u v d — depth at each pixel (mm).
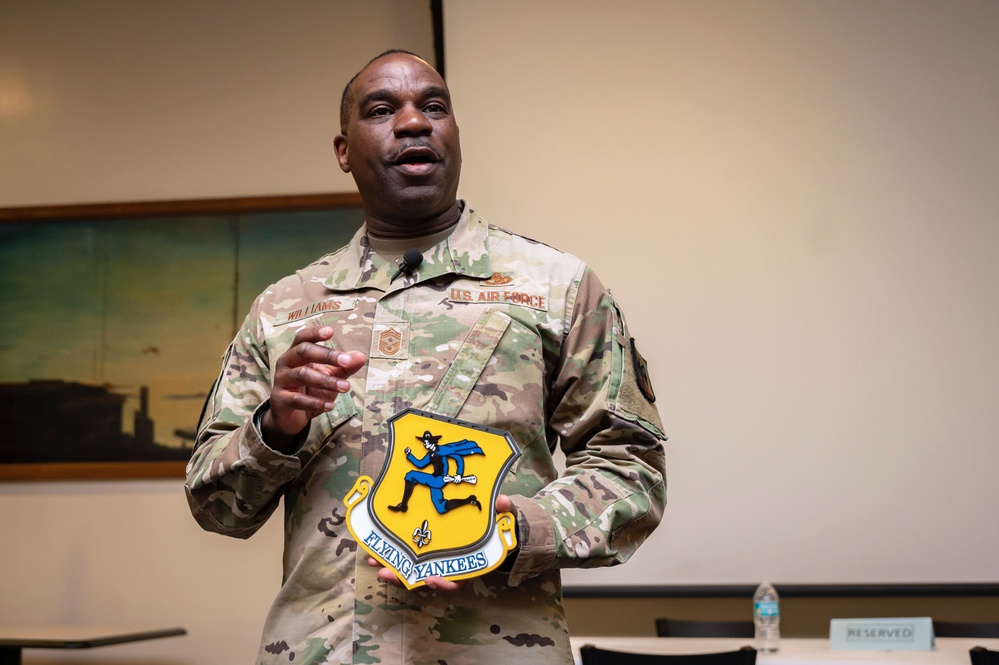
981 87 6801
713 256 6789
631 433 2164
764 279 6754
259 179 7898
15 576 7555
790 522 6570
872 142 6824
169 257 7762
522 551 1877
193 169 7953
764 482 6613
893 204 6758
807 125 6867
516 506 1909
